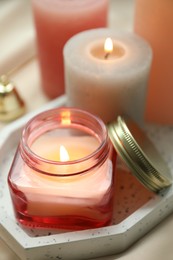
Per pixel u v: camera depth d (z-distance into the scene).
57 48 0.49
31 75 0.56
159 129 0.49
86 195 0.38
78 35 0.45
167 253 0.40
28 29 0.60
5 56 0.57
